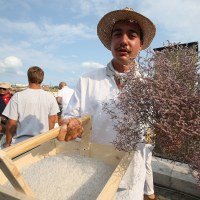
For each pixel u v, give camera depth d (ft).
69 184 3.90
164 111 3.32
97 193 3.78
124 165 3.84
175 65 3.77
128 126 3.72
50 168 4.28
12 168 2.58
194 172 3.69
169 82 3.46
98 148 4.97
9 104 8.75
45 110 9.11
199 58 3.84
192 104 3.34
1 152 2.55
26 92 8.87
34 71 8.99
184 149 3.55
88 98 5.63
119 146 3.93
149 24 5.45
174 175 11.48
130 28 5.24
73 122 4.19
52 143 5.22
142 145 4.99
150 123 3.66
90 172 4.28
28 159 4.58
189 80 3.69
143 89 3.64
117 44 5.21
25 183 2.76
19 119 8.77
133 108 3.66
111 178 3.45
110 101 5.17
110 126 5.20
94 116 5.43
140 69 3.79
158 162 12.54
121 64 5.41
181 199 10.93
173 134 3.29
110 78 5.50
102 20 5.81
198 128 3.17
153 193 10.28
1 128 12.27
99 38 6.46
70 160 4.67
